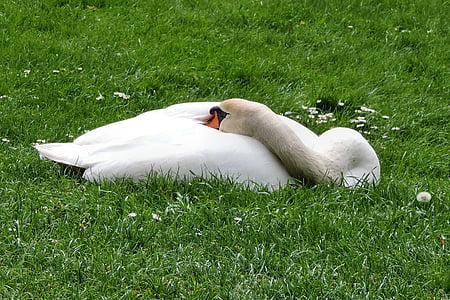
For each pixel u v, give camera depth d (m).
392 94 16.70
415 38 19.62
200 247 9.54
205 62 17.38
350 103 15.88
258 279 8.91
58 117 13.95
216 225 9.97
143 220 10.04
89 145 11.51
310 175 11.07
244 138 11.28
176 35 18.80
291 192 10.85
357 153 11.36
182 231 9.80
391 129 14.78
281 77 17.11
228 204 10.45
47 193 10.58
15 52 16.80
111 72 16.42
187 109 12.20
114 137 11.48
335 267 9.25
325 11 20.78
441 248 9.70
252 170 10.98
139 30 18.78
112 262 8.92
